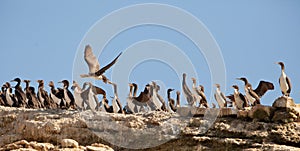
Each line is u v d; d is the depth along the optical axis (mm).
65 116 45250
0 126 46438
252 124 42656
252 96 46406
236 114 43781
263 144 41094
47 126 44406
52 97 50562
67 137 44125
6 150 42781
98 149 42312
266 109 42906
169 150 43312
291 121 42281
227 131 42688
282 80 44562
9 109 47406
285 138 41312
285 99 42844
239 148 41375
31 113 46219
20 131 45125
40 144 42750
